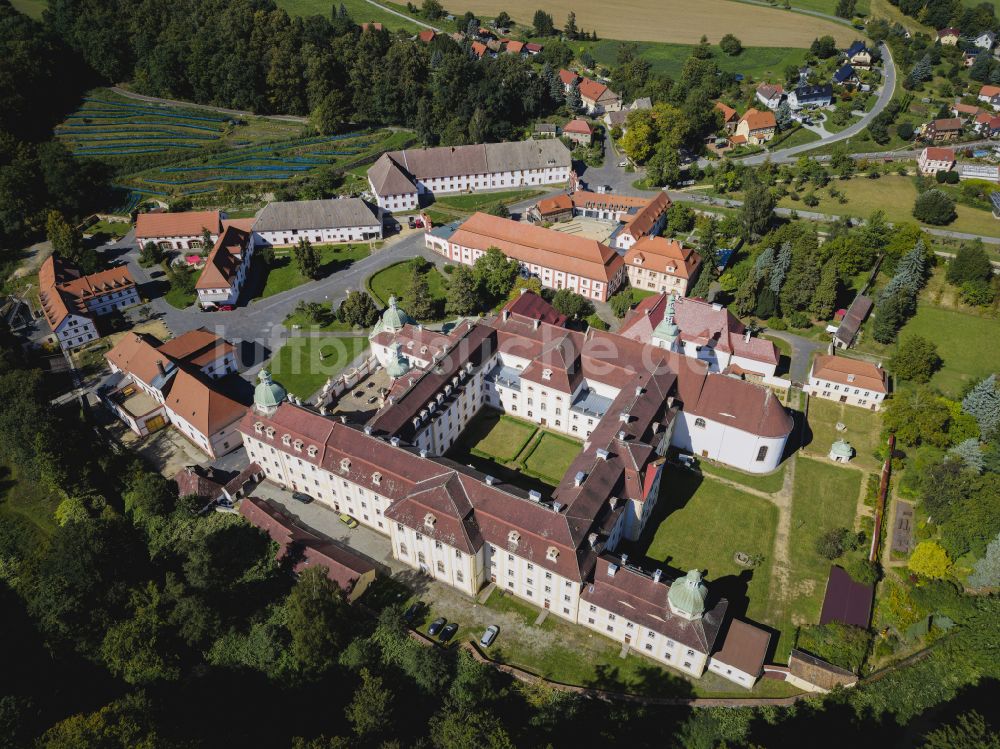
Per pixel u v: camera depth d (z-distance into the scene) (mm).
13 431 145875
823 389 159125
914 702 102562
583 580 106375
